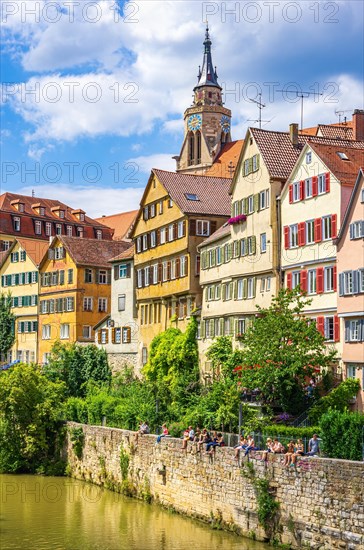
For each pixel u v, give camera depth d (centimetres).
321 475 3506
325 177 5316
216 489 4228
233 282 6272
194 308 6850
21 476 6150
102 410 5994
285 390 4825
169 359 6862
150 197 7712
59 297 9069
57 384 6669
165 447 4769
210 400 5072
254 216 6038
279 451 3822
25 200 11988
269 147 6072
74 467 6041
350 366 4981
